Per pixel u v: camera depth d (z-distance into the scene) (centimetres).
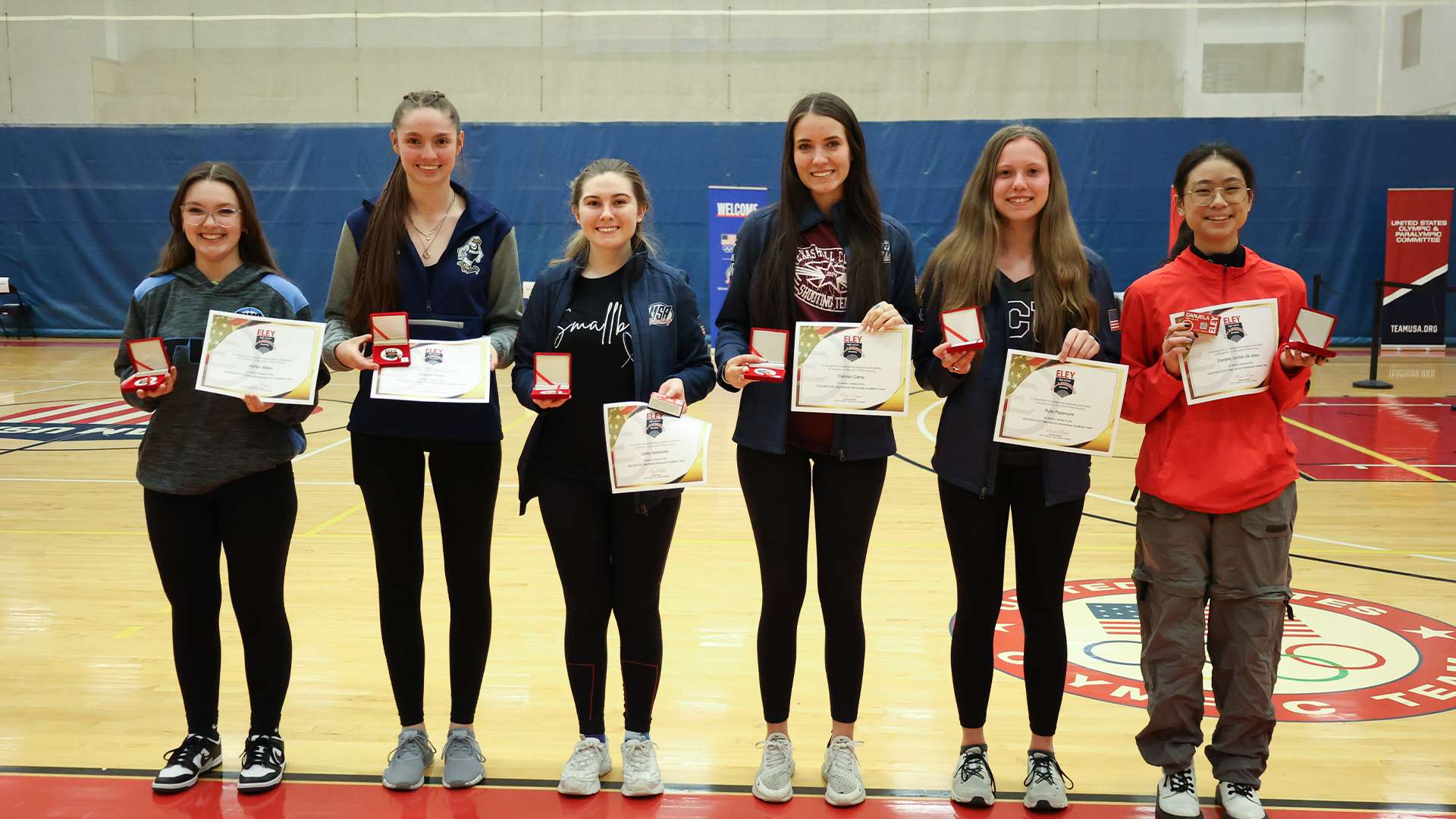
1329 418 941
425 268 277
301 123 1540
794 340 266
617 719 326
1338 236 1455
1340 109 1509
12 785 278
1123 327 271
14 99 1562
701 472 265
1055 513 262
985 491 260
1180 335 250
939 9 1520
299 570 486
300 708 331
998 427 257
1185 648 258
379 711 330
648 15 1537
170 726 317
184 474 267
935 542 541
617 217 270
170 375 255
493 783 282
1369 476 703
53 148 1510
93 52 1553
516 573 483
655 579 277
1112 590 457
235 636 391
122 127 1499
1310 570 484
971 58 1526
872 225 272
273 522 276
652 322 276
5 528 554
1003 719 326
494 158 1491
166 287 278
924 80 1530
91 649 380
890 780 285
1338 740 307
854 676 273
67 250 1527
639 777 273
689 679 358
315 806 268
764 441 266
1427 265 1434
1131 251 1459
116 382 1141
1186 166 265
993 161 262
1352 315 1470
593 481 274
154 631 400
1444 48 1484
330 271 1505
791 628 275
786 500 270
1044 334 261
